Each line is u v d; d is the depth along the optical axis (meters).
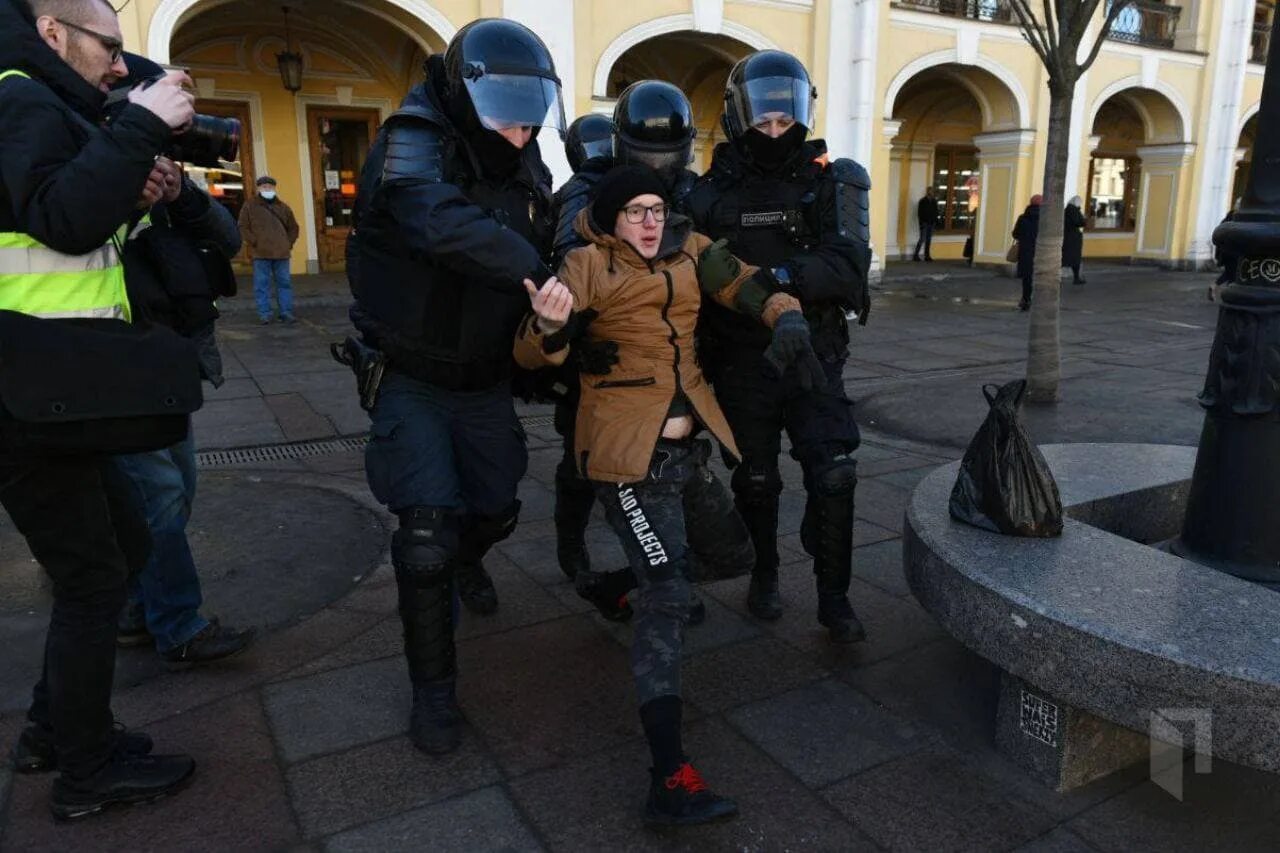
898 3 14.45
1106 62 17.31
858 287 2.64
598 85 12.17
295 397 6.68
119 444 1.87
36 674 2.78
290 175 14.38
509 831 2.07
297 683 2.71
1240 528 2.57
